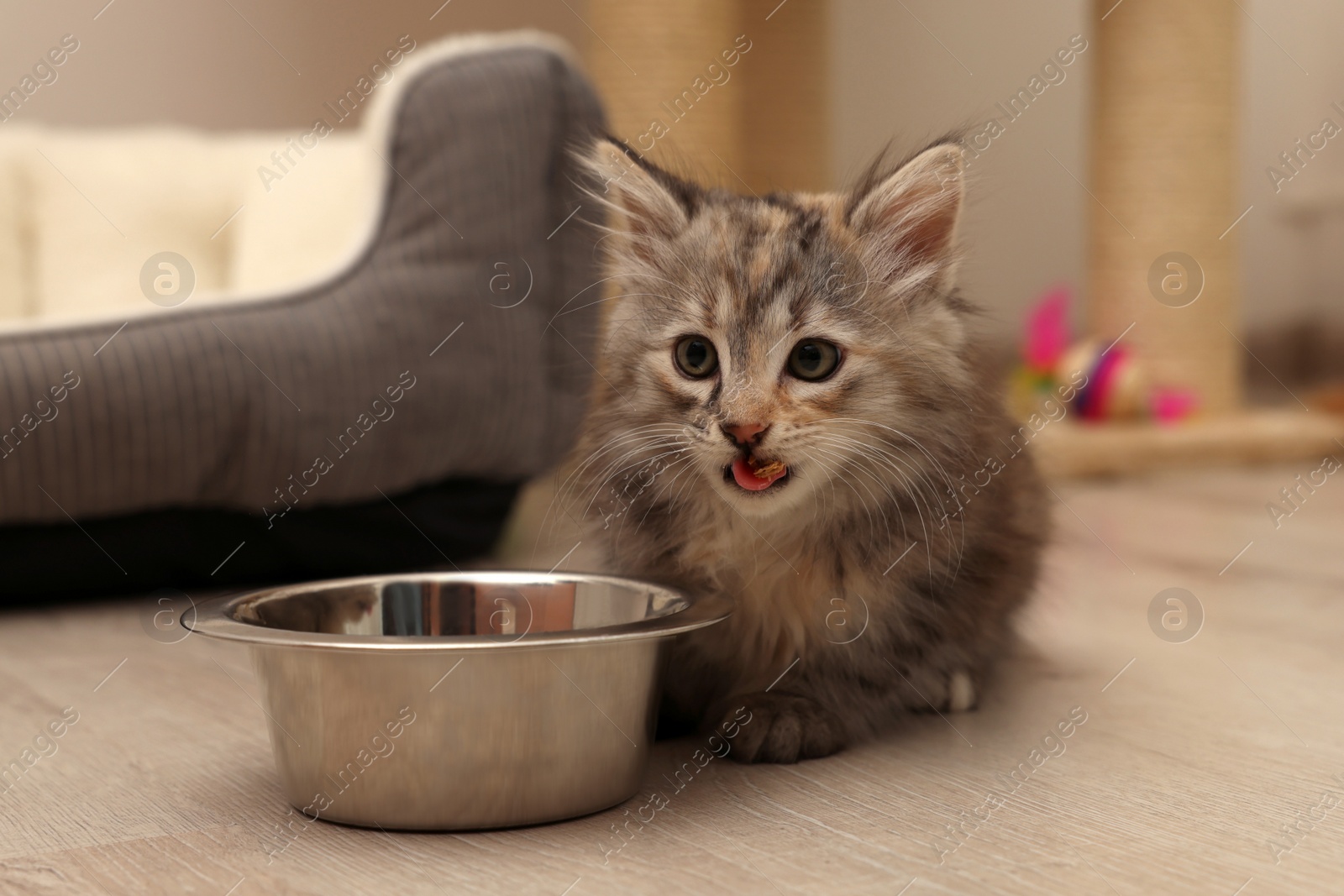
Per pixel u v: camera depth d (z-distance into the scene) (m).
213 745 1.48
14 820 1.22
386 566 2.61
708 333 1.48
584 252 2.75
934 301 1.54
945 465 1.50
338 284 2.47
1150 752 1.41
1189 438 3.83
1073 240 4.67
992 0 4.47
